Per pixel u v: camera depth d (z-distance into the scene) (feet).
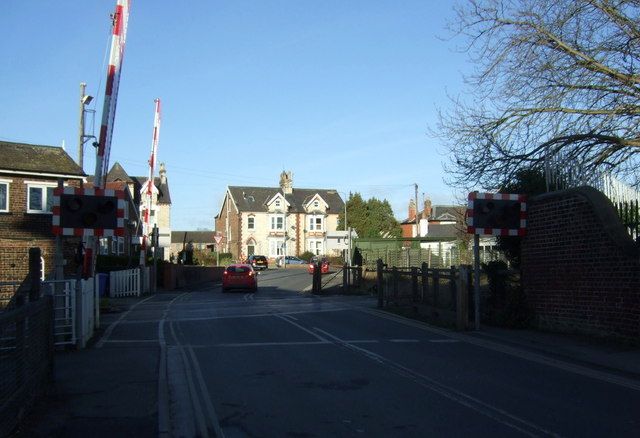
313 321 58.75
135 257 121.60
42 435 21.09
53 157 93.97
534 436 21.30
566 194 45.29
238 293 106.63
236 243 255.09
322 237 264.72
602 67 47.78
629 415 24.03
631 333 39.50
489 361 36.35
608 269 41.39
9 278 85.25
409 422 23.09
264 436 21.52
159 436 21.08
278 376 31.86
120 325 55.98
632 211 47.50
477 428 22.24
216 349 41.24
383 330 51.60
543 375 32.07
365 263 144.77
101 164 51.75
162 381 30.22
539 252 48.75
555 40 48.39
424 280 60.44
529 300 49.96
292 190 275.59
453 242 155.84
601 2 46.68
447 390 28.48
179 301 86.99
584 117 50.39
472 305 54.75
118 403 25.72
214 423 23.16
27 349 22.53
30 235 88.53
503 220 49.60
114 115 53.47
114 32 53.21
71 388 28.55
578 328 44.37
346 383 30.09
